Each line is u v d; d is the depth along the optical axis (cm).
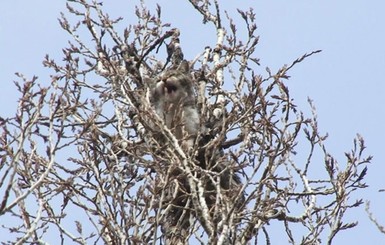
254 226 1420
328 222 1424
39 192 1385
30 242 1308
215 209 1311
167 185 1371
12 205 1095
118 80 1670
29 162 1389
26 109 1223
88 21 1677
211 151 1580
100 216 1402
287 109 1388
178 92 1852
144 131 1595
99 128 1596
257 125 1587
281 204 1440
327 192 1507
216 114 1722
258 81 1494
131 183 1462
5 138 1271
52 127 1231
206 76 1839
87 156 1488
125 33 1773
